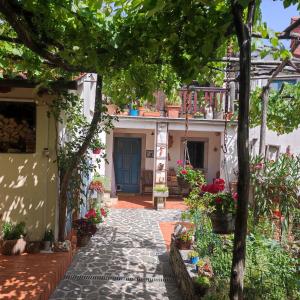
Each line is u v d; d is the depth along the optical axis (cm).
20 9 269
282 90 795
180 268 516
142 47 289
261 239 521
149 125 1161
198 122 1145
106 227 887
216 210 368
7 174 617
